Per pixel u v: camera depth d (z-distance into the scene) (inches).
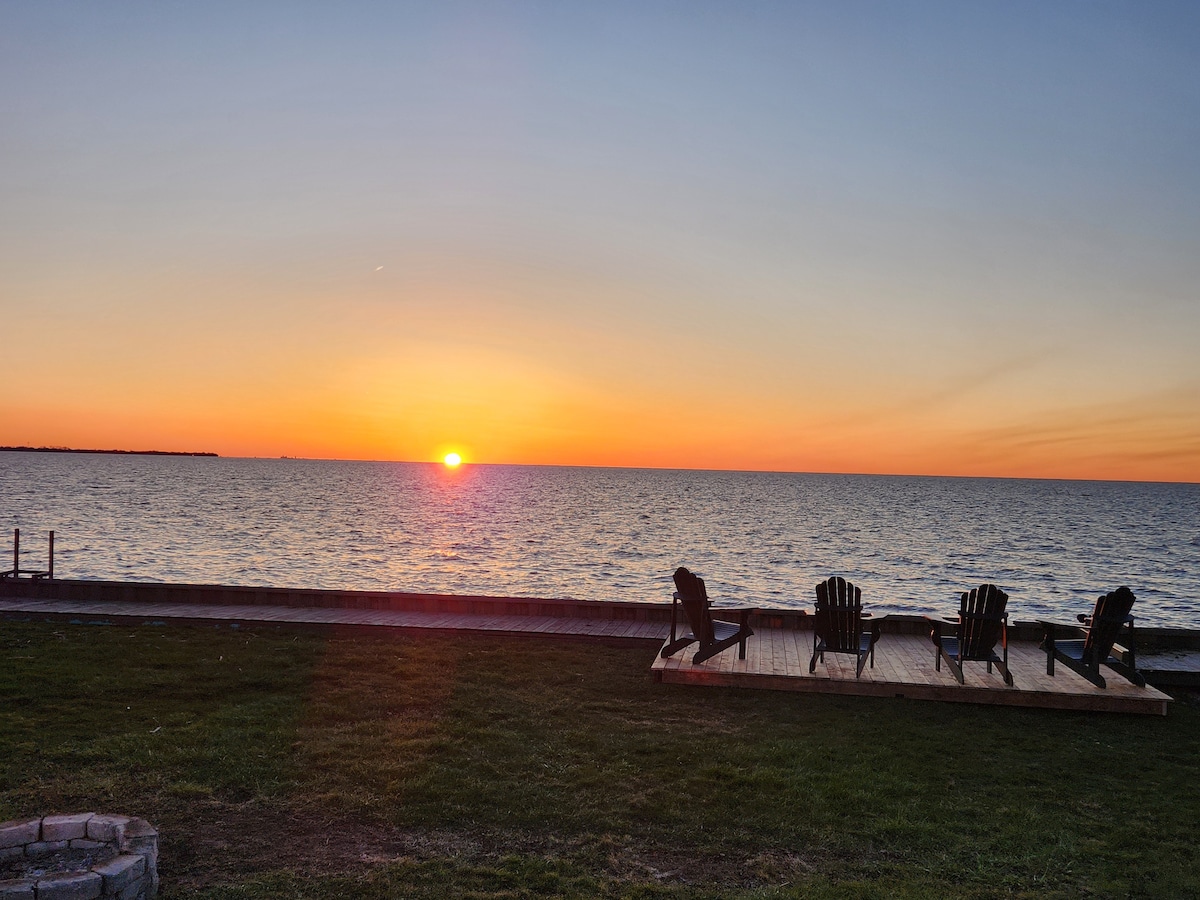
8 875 163.5
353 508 2787.9
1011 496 5516.7
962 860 202.5
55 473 5246.1
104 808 218.5
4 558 1240.2
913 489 6594.5
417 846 203.2
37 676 339.3
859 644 351.9
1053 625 353.7
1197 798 242.8
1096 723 310.8
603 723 299.9
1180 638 411.8
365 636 428.5
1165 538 2241.6
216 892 176.4
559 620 465.7
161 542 1565.0
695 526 2292.1
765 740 284.2
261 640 413.7
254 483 4549.7
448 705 314.5
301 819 216.5
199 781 237.8
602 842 207.6
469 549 1609.3
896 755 273.1
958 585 1253.1
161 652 384.5
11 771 240.4
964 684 335.6
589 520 2449.6
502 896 178.7
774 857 202.5
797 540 1939.0
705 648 364.2
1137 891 188.1
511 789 238.1
